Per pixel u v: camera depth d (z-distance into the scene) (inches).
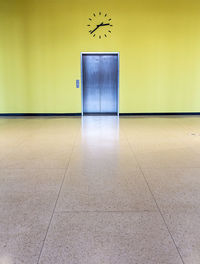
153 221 91.4
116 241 80.4
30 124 294.5
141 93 361.4
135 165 150.6
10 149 186.5
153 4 341.4
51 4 341.4
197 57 353.4
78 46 350.3
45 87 359.6
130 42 349.7
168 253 75.2
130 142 205.6
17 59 352.8
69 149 185.5
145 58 353.1
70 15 343.6
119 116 359.3
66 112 366.0
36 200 107.6
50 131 252.4
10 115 366.0
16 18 343.6
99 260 72.5
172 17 343.9
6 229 87.0
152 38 348.2
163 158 163.9
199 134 235.3
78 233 84.5
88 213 96.9
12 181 128.0
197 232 84.9
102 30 346.6
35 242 80.2
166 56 352.8
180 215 95.3
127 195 111.7
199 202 105.3
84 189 118.0
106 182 126.0
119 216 94.7
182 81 358.9
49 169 144.6
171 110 365.7
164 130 255.0
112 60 361.7
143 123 297.9
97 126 279.9
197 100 363.6
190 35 348.2
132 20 344.8
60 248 77.4
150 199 108.0
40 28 346.0
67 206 102.3
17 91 360.5
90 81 367.9
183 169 143.7
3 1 340.2
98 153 175.3
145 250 76.4
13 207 101.8
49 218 93.6
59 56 352.5
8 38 348.2
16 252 75.8
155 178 130.8
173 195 111.7
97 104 374.0
